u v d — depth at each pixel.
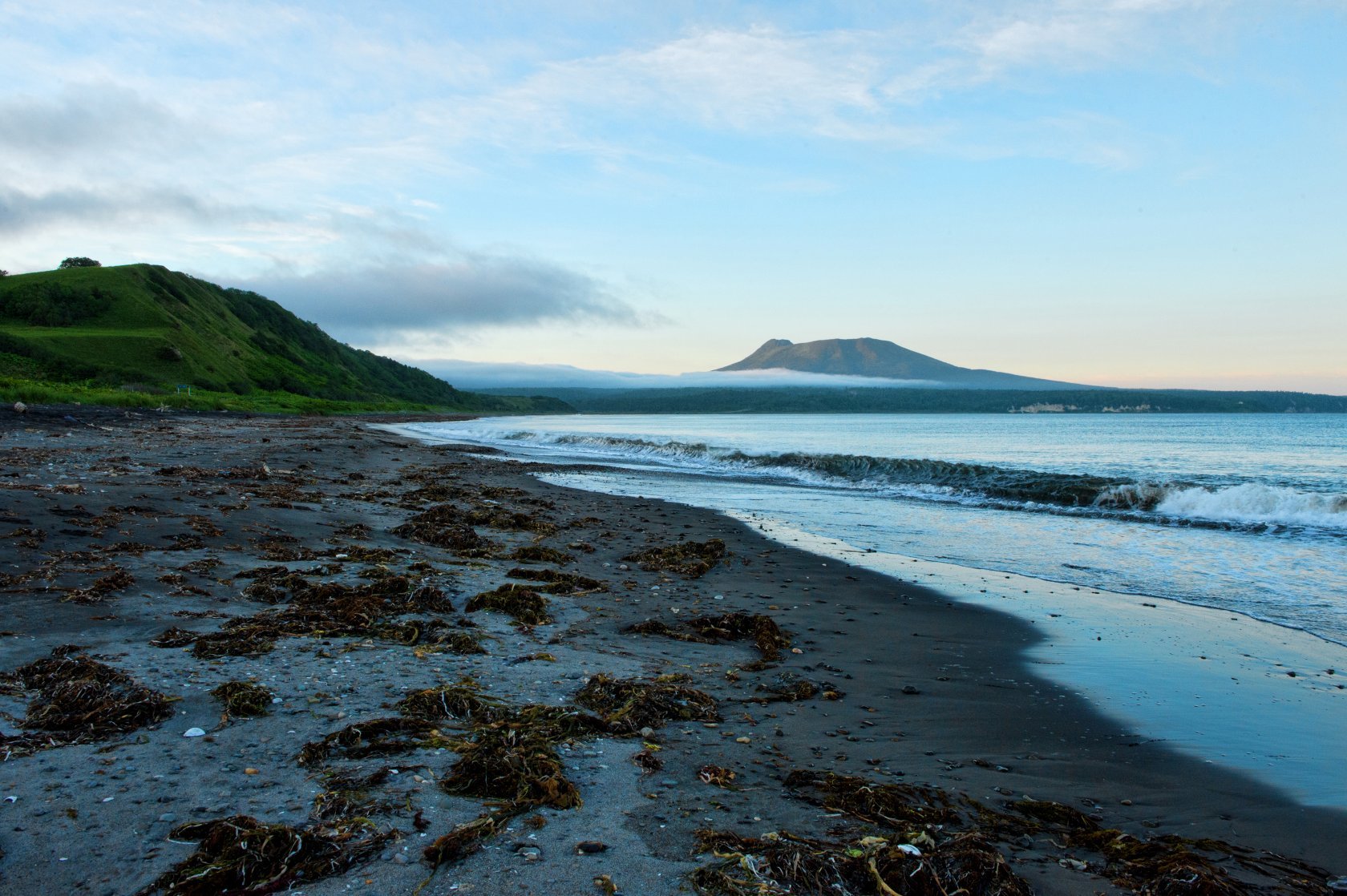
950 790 4.25
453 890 2.95
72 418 31.97
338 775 3.89
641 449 38.72
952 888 3.11
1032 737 5.17
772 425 106.81
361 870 3.08
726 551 12.27
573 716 4.82
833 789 4.12
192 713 4.60
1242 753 4.98
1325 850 3.78
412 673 5.62
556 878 3.07
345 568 8.92
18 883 2.84
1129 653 7.21
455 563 10.10
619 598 8.88
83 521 9.77
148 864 3.01
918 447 46.84
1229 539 13.80
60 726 4.28
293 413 78.62
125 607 6.71
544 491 20.33
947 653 7.18
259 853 3.07
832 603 9.10
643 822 3.61
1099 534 14.42
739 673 6.39
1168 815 4.12
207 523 10.55
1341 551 12.70
